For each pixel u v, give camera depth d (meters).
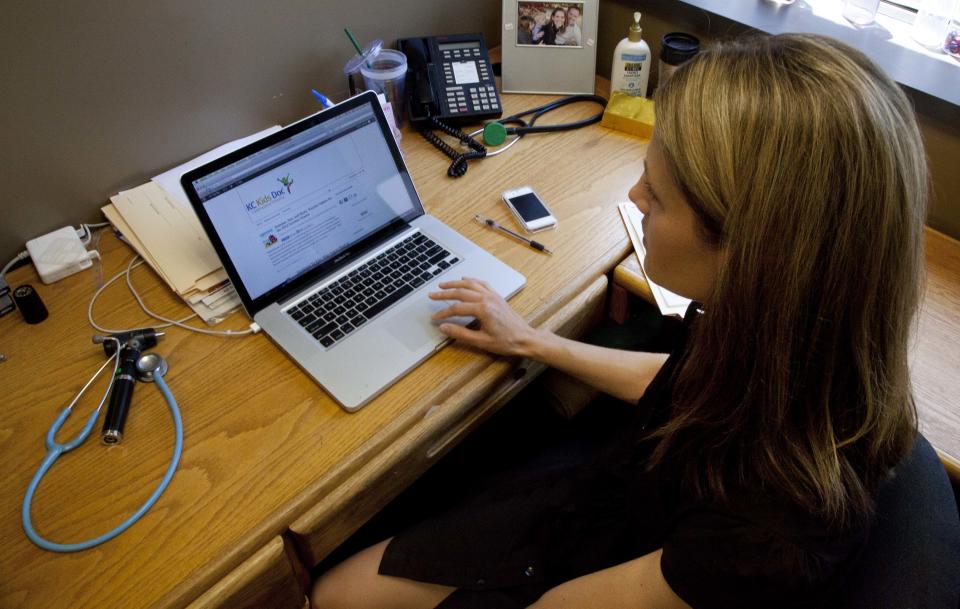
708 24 1.39
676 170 0.60
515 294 1.04
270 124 1.34
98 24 1.03
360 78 1.40
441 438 0.98
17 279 1.08
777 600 0.62
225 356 0.96
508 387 1.04
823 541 0.60
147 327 1.00
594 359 1.00
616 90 1.44
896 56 1.26
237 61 1.22
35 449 0.85
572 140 1.36
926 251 1.15
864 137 0.52
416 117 1.37
